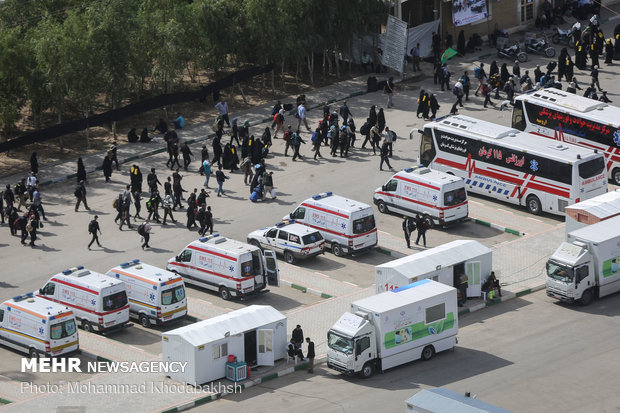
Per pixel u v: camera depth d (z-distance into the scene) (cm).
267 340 8969
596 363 8888
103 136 14862
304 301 10381
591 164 11938
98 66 14275
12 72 14212
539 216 12256
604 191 12131
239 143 14400
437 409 7088
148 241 11600
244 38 15775
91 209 12669
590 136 13188
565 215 11612
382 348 8788
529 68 16812
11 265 11319
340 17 16338
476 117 15050
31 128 15038
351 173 13475
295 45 15850
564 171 11869
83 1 15675
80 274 9975
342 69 17175
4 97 14312
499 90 15850
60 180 13450
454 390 8488
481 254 10150
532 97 13812
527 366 8888
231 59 16438
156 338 9775
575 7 18800
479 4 17725
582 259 9956
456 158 12950
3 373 9175
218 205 12650
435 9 17425
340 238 11262
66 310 9369
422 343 9031
